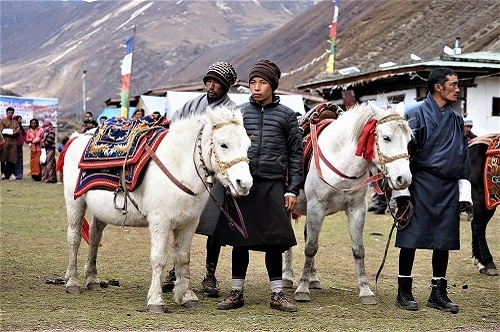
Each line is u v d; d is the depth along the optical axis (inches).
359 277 281.3
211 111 244.7
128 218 267.1
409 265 273.7
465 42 2192.4
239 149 239.9
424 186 269.3
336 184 277.1
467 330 241.1
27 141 856.9
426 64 749.9
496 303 287.3
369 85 877.8
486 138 360.8
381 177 269.4
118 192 267.3
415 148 270.8
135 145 263.1
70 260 288.2
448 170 267.7
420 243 267.4
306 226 288.8
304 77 2807.6
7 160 841.5
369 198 693.9
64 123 2480.3
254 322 241.3
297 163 268.5
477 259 364.8
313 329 234.4
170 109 813.9
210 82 289.1
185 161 252.1
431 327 242.5
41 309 252.5
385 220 545.3
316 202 283.1
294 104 880.3
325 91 962.7
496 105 783.7
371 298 276.2
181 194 251.0
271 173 261.1
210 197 282.8
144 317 242.8
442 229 268.7
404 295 273.4
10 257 358.6
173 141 255.9
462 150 271.7
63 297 276.1
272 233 258.4
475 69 764.6
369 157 266.1
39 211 551.8
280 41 4936.0
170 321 238.8
